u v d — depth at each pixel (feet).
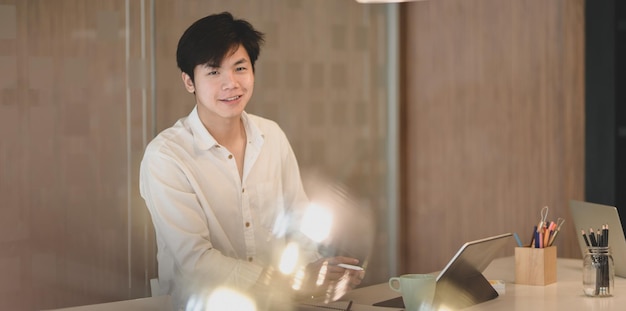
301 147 13.71
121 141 10.91
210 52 7.73
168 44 11.43
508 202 13.48
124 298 10.80
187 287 7.39
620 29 11.85
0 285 9.74
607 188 11.87
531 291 7.17
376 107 14.88
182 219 7.59
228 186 8.26
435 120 14.67
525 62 13.10
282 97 13.35
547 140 12.79
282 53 13.33
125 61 10.98
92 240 10.55
